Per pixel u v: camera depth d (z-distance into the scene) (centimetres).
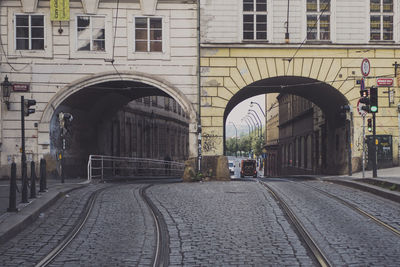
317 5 2586
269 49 2567
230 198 1402
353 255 710
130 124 3653
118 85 2723
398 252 728
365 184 1691
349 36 2591
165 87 2538
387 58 2592
